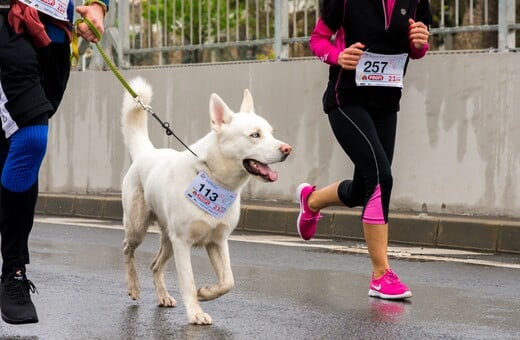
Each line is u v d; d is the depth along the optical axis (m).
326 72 13.70
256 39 14.60
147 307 7.25
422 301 7.64
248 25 14.69
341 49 7.78
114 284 8.27
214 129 6.57
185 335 6.23
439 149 12.70
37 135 5.66
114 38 16.11
